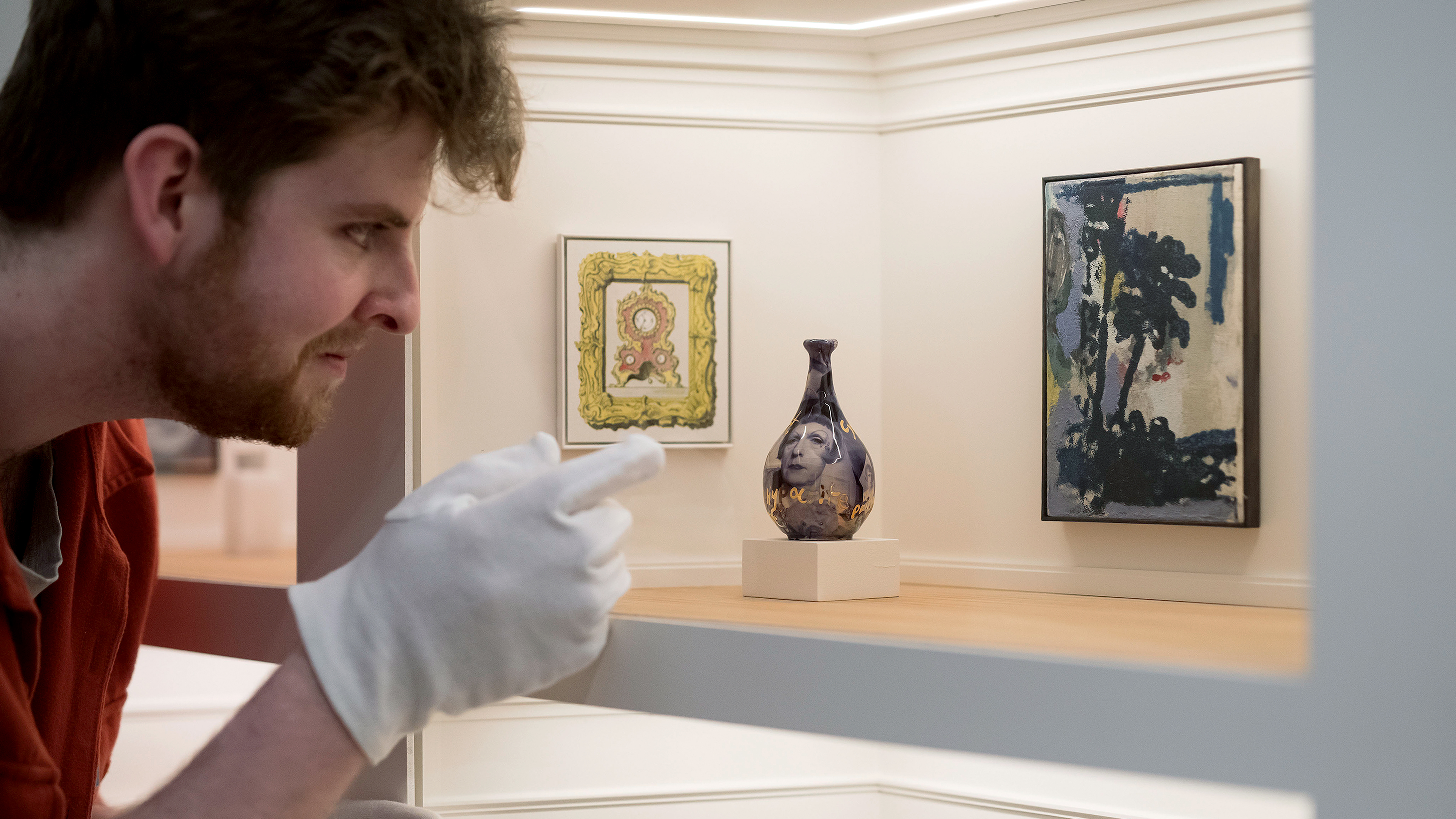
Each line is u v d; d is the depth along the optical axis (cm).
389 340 100
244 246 70
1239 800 145
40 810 68
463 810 152
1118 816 151
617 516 73
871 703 70
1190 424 118
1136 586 122
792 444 118
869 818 169
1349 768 55
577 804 157
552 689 84
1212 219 117
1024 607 107
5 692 67
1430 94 53
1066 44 129
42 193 71
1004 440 133
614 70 137
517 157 85
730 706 75
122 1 69
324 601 72
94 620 92
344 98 68
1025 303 132
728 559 139
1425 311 53
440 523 71
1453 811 53
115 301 73
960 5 129
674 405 137
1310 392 56
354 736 69
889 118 142
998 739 66
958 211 137
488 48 77
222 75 68
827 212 142
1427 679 53
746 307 140
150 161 69
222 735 70
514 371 134
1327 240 56
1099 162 128
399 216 75
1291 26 117
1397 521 54
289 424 77
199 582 106
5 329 72
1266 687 57
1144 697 61
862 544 115
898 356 141
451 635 69
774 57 139
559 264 134
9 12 97
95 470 91
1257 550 117
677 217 138
